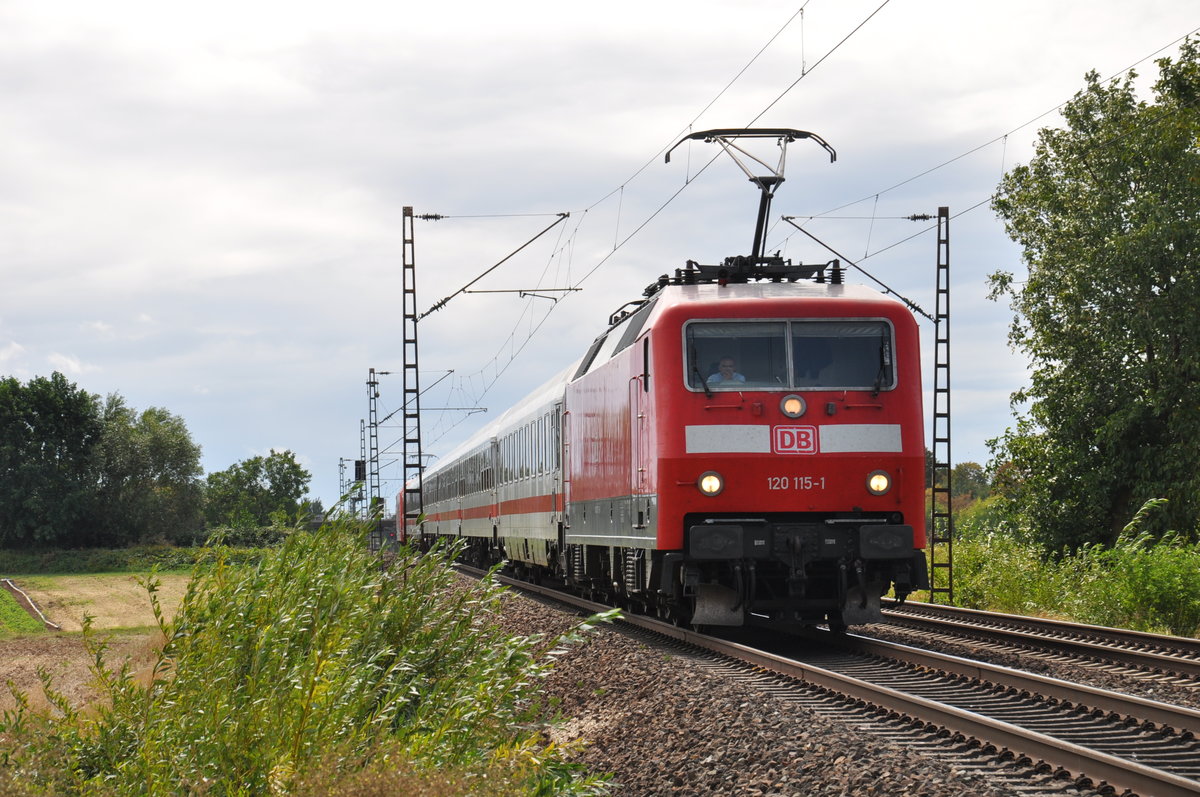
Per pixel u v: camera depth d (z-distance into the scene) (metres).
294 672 7.28
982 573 23.83
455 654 9.26
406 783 6.00
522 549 26.41
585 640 8.38
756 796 7.33
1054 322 32.91
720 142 16.08
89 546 97.56
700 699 9.84
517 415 27.55
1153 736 8.43
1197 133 28.48
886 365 13.14
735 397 12.98
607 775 7.84
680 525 12.91
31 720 7.71
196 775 6.71
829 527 12.89
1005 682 10.46
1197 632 17.06
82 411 100.19
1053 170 33.66
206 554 9.04
